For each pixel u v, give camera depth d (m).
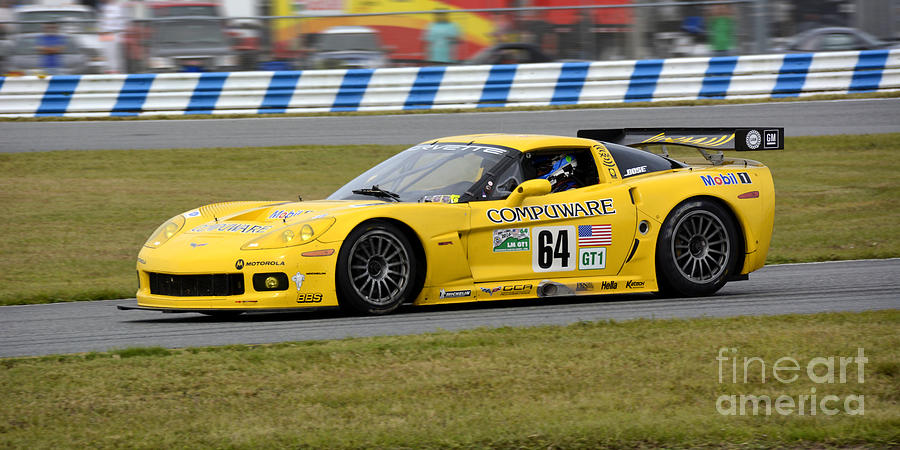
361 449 11.95
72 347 18.89
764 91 68.31
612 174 25.39
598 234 24.48
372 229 21.89
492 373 15.49
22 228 40.03
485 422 12.92
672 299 25.25
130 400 14.15
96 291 27.66
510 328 19.00
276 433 12.52
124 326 21.78
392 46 68.75
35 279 30.89
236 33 68.38
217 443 12.16
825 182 50.41
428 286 22.58
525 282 23.69
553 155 25.17
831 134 60.19
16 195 46.81
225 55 68.44
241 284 21.17
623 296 26.17
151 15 68.31
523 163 24.56
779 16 69.56
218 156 56.25
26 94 66.56
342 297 21.62
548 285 23.89
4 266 33.09
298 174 51.94
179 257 21.64
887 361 15.80
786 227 41.47
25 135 61.66
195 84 67.38
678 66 67.75
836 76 68.56
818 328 18.70
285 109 67.25
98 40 68.12
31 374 15.59
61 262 33.94
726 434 12.52
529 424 12.80
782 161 55.47
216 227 22.89
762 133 27.27
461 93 67.00
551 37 68.88
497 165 24.23
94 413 13.55
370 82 67.06
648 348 17.03
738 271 26.38
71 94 66.75
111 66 68.38
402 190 24.20
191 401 14.09
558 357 16.48
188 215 24.08
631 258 24.97
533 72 66.94
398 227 22.34
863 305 23.06
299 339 18.98
